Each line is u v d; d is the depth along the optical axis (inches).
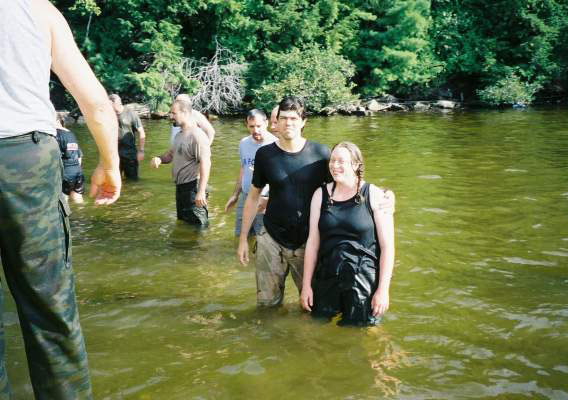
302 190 169.6
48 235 85.2
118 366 145.6
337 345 154.6
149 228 274.5
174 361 147.9
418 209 301.6
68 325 89.7
